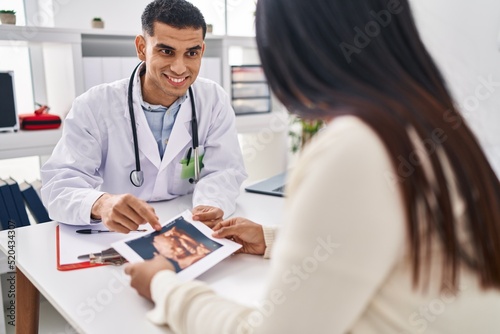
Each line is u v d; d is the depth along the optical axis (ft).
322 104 1.73
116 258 3.12
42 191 4.21
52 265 3.04
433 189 1.58
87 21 7.06
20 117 6.11
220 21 8.79
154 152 4.66
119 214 3.34
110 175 4.76
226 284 2.80
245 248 3.27
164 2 4.29
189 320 2.07
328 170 1.58
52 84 6.81
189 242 3.15
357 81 1.71
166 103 4.67
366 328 1.73
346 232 1.56
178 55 4.32
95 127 4.55
